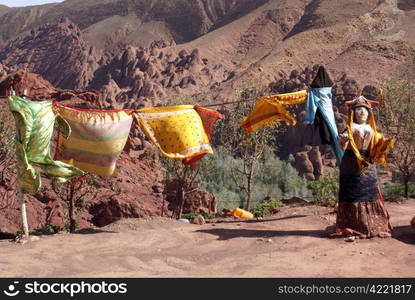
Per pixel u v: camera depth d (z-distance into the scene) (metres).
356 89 104.50
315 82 15.37
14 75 62.25
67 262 11.99
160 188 47.31
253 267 11.37
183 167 28.92
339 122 94.25
